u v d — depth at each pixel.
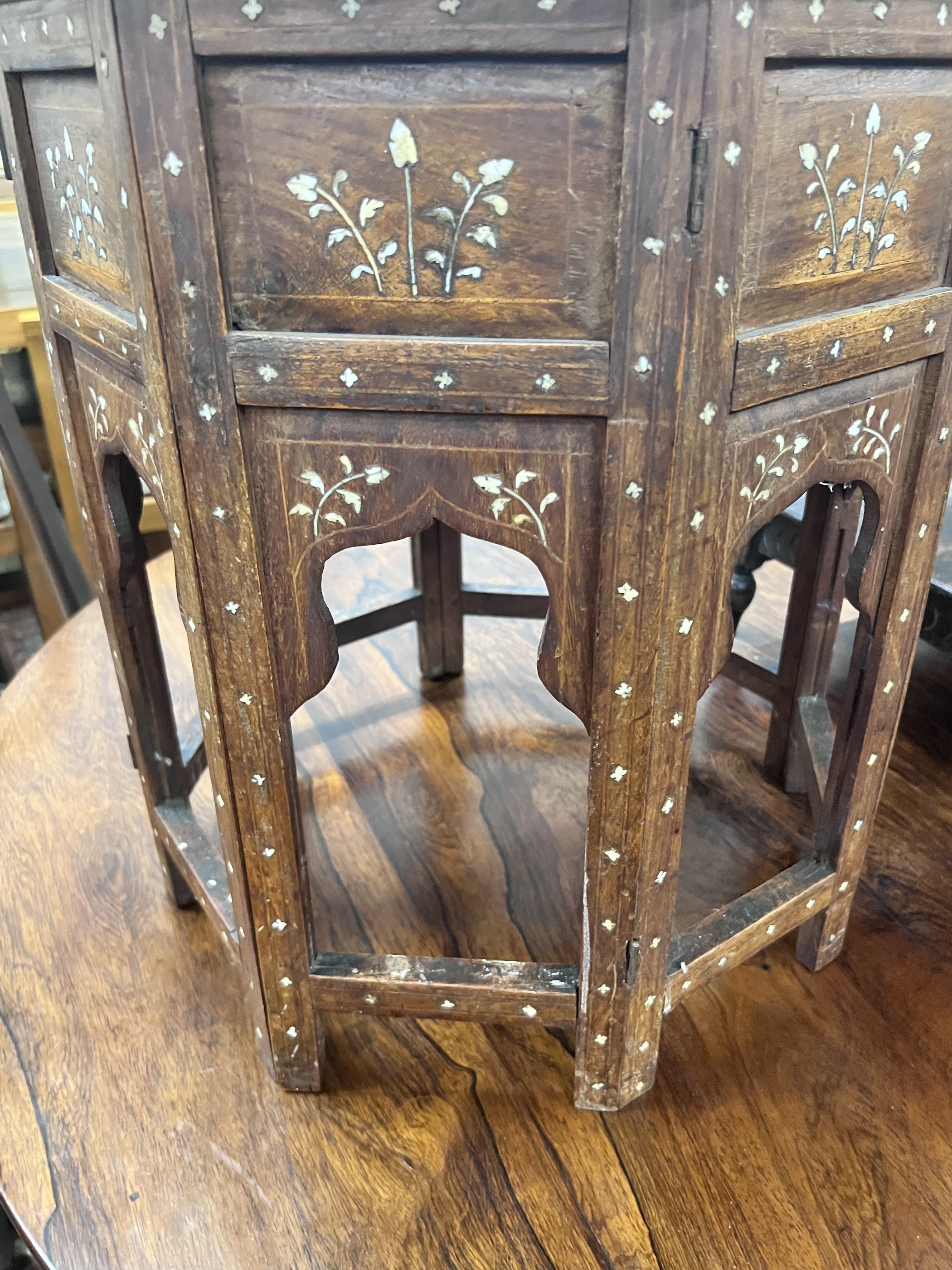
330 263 0.50
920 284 0.60
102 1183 0.71
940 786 1.13
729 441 0.54
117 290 0.58
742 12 0.43
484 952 0.91
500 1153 0.73
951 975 0.88
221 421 0.53
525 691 1.33
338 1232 0.68
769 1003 0.86
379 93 0.46
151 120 0.46
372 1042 0.83
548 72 0.45
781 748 1.11
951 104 0.55
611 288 0.48
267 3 0.44
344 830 1.07
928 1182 0.71
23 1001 0.86
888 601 0.71
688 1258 0.66
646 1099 0.77
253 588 0.57
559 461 0.53
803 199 0.51
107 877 1.00
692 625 0.58
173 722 0.91
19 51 0.59
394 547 1.66
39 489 1.39
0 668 1.79
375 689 1.34
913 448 0.66
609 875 0.65
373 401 0.52
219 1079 0.79
